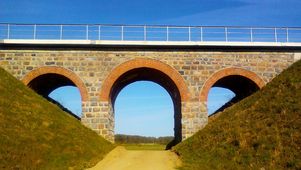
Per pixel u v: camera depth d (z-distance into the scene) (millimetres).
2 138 18391
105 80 28266
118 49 28703
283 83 24984
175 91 29859
